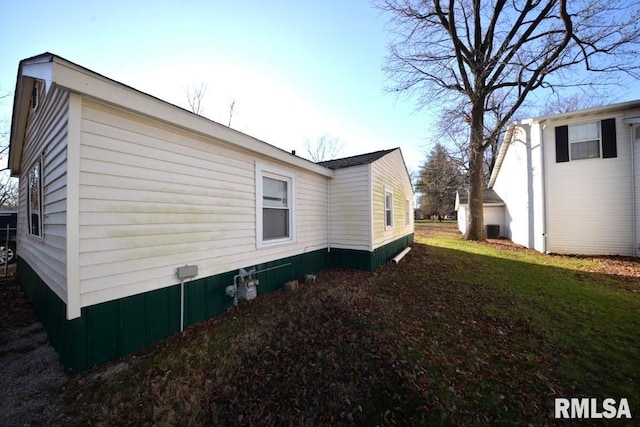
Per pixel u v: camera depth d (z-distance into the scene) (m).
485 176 24.11
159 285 3.03
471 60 11.66
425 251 9.89
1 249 8.40
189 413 1.92
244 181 4.26
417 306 4.14
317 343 2.92
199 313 3.49
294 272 5.53
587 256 8.56
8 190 18.42
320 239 6.58
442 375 2.41
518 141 11.54
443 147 14.61
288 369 2.46
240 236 4.19
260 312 3.85
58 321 2.71
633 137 8.27
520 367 2.55
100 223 2.51
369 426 1.86
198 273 3.48
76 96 2.35
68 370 2.39
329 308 3.96
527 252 9.55
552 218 9.37
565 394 2.18
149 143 2.93
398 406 2.04
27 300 4.76
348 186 6.67
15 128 5.02
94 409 1.98
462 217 19.75
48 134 3.17
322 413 1.96
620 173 8.44
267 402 2.04
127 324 2.72
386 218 7.84
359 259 6.54
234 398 2.07
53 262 2.97
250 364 2.54
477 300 4.45
